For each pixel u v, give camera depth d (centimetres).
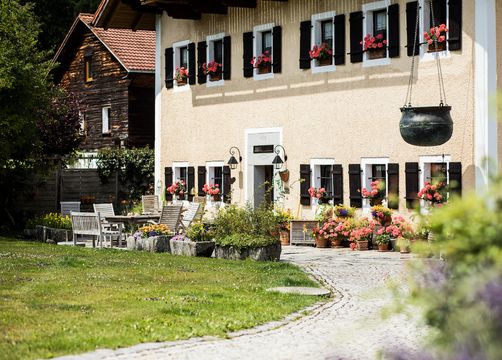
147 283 1390
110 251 1989
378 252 2023
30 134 2675
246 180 2488
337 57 2212
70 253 1925
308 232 2233
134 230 2347
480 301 454
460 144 1927
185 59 2745
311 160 2288
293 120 2339
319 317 1105
